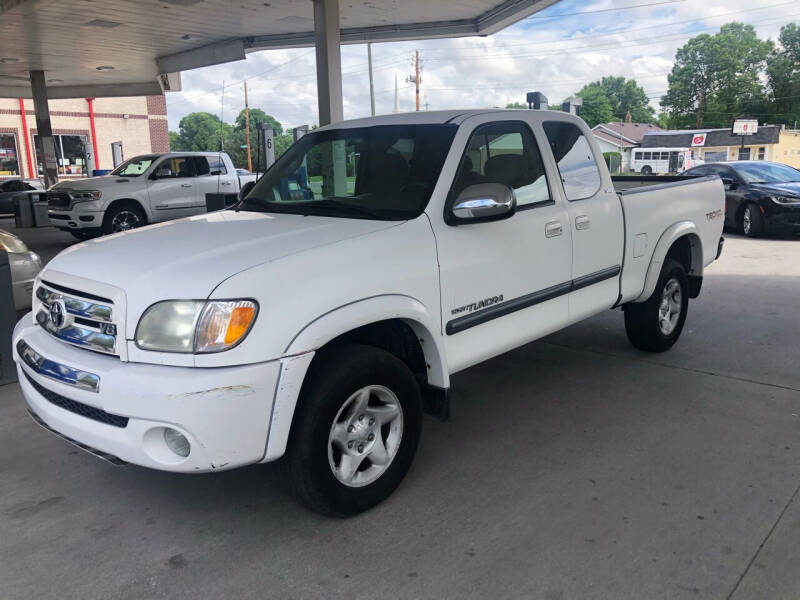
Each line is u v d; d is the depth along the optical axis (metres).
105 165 34.28
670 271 5.51
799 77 87.31
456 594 2.64
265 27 14.58
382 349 3.29
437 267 3.41
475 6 13.10
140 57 18.09
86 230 12.94
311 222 3.52
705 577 2.72
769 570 2.76
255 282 2.74
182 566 2.86
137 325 2.75
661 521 3.14
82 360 2.89
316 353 3.08
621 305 5.24
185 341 2.68
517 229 3.89
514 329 3.96
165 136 36.47
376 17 14.02
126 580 2.77
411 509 3.29
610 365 5.46
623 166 63.38
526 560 2.86
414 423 3.41
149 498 3.43
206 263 2.88
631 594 2.63
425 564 2.84
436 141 3.75
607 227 4.64
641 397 4.74
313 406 2.93
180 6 12.46
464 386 5.04
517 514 3.22
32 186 24.31
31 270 6.13
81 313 2.97
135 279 2.86
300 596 2.65
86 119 33.34
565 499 3.36
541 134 4.27
